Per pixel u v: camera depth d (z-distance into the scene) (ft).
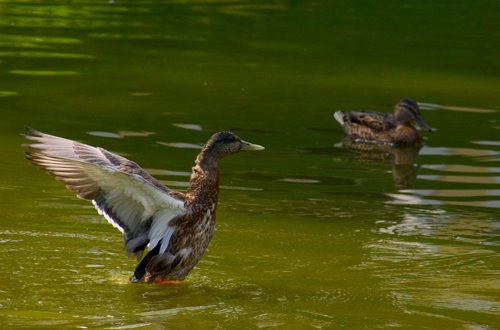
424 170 54.80
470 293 35.94
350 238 42.04
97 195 33.94
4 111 63.72
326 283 36.73
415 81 77.66
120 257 38.86
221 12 106.01
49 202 45.37
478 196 49.29
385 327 32.45
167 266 35.73
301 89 73.72
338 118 64.59
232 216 44.65
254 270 37.93
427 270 38.34
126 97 68.85
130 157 54.34
